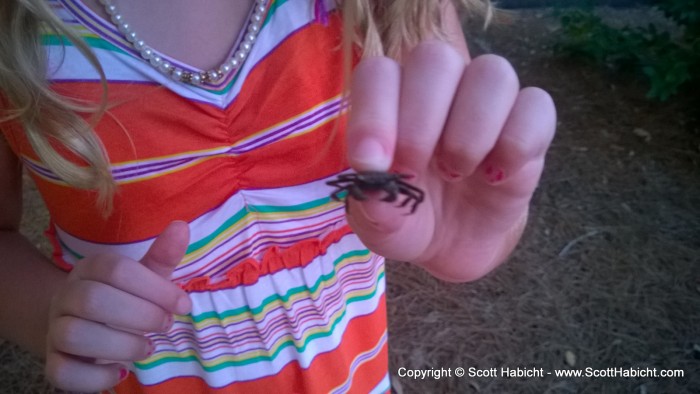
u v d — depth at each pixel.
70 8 0.22
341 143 0.26
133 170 0.24
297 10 0.24
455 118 0.16
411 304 0.68
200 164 0.24
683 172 0.86
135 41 0.23
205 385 0.29
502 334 0.65
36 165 0.25
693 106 0.98
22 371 0.60
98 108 0.22
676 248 0.74
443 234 0.22
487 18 0.31
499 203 0.20
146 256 0.22
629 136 0.92
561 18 1.13
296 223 0.27
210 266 0.26
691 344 0.63
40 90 0.22
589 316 0.67
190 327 0.27
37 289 0.25
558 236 0.76
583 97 1.02
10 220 0.27
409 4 0.27
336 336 0.30
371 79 0.16
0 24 0.21
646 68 0.95
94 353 0.20
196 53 0.24
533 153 0.16
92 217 0.25
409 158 0.16
